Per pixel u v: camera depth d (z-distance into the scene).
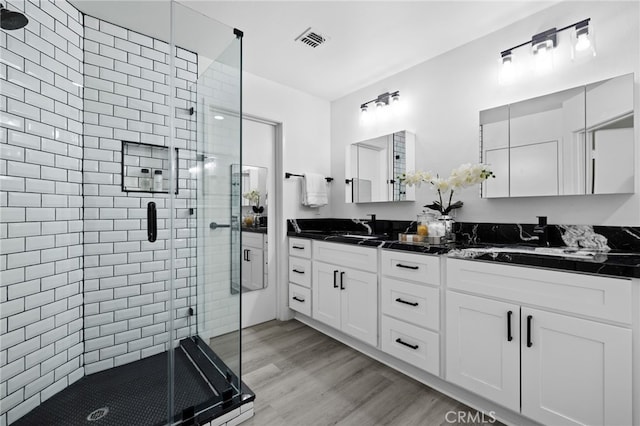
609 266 1.12
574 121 1.68
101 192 1.89
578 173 1.65
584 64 1.67
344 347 2.31
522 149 1.87
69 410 1.49
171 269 1.42
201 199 2.00
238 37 1.55
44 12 1.57
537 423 1.37
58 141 1.66
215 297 1.79
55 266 1.64
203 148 1.95
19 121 1.45
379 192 2.75
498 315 1.43
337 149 3.26
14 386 1.42
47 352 1.59
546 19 1.81
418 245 1.80
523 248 1.66
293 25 2.00
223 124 1.70
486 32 2.06
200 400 1.53
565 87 1.73
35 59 1.53
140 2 1.76
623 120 1.53
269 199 2.94
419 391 1.73
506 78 1.92
